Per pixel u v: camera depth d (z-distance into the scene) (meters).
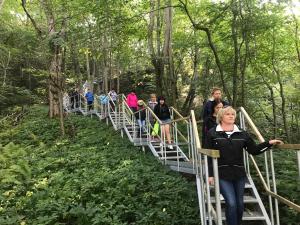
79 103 25.31
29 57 27.95
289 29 18.69
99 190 8.62
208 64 22.14
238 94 20.05
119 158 11.59
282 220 6.58
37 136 17.03
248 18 15.72
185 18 23.66
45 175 10.64
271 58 19.02
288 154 10.19
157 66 20.44
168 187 8.26
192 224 6.71
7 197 8.93
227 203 4.93
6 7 25.02
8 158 12.58
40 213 7.50
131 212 7.27
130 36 23.83
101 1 15.89
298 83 20.28
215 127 5.21
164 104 12.41
